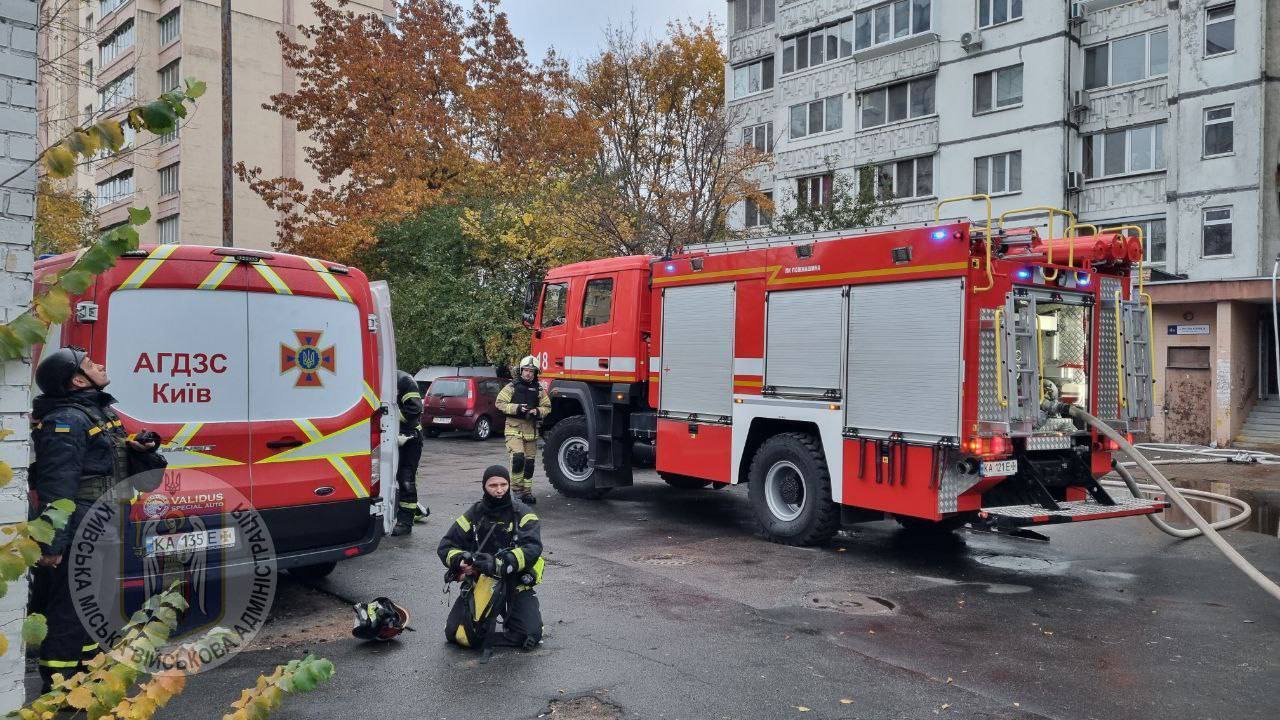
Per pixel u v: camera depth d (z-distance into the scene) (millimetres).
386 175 26266
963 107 24438
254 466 5383
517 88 28406
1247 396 20094
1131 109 21828
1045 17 22750
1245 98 19891
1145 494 10844
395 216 24656
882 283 7363
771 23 30047
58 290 1889
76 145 1935
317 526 5672
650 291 10195
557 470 11031
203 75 36656
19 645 2594
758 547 8047
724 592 6453
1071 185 22625
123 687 2156
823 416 7773
